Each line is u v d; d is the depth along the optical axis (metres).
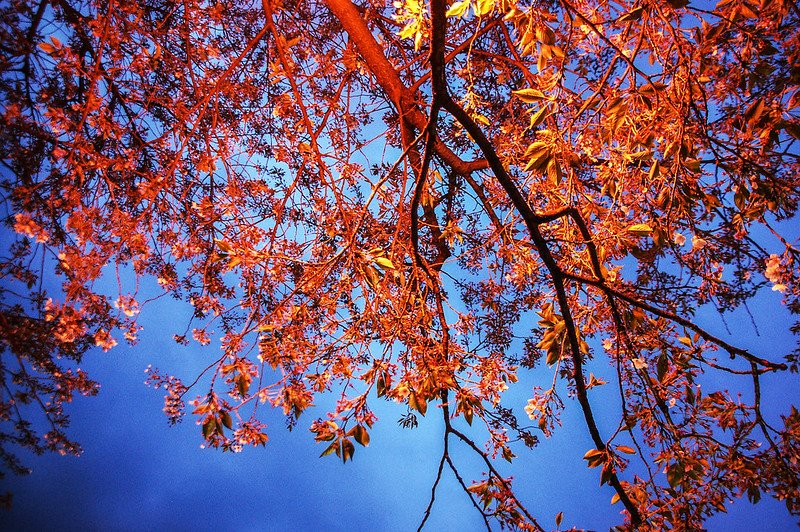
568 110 3.08
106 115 3.63
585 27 2.84
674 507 3.22
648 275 3.72
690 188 3.05
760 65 2.62
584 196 3.29
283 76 3.80
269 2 3.39
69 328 3.19
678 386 3.46
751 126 2.76
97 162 3.26
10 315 4.06
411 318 3.32
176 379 3.22
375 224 4.07
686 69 2.55
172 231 3.74
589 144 3.08
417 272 3.43
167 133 3.51
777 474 3.12
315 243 3.84
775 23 2.56
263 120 5.05
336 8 3.88
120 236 3.16
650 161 2.84
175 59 4.30
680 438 3.18
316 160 3.52
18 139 3.71
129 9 3.60
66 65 3.27
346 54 4.04
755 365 3.02
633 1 2.75
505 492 3.40
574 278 2.96
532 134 3.87
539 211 3.77
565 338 3.18
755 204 3.01
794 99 2.61
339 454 2.86
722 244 3.41
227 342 3.06
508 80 4.79
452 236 4.27
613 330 3.63
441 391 3.36
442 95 2.45
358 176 3.89
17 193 3.28
